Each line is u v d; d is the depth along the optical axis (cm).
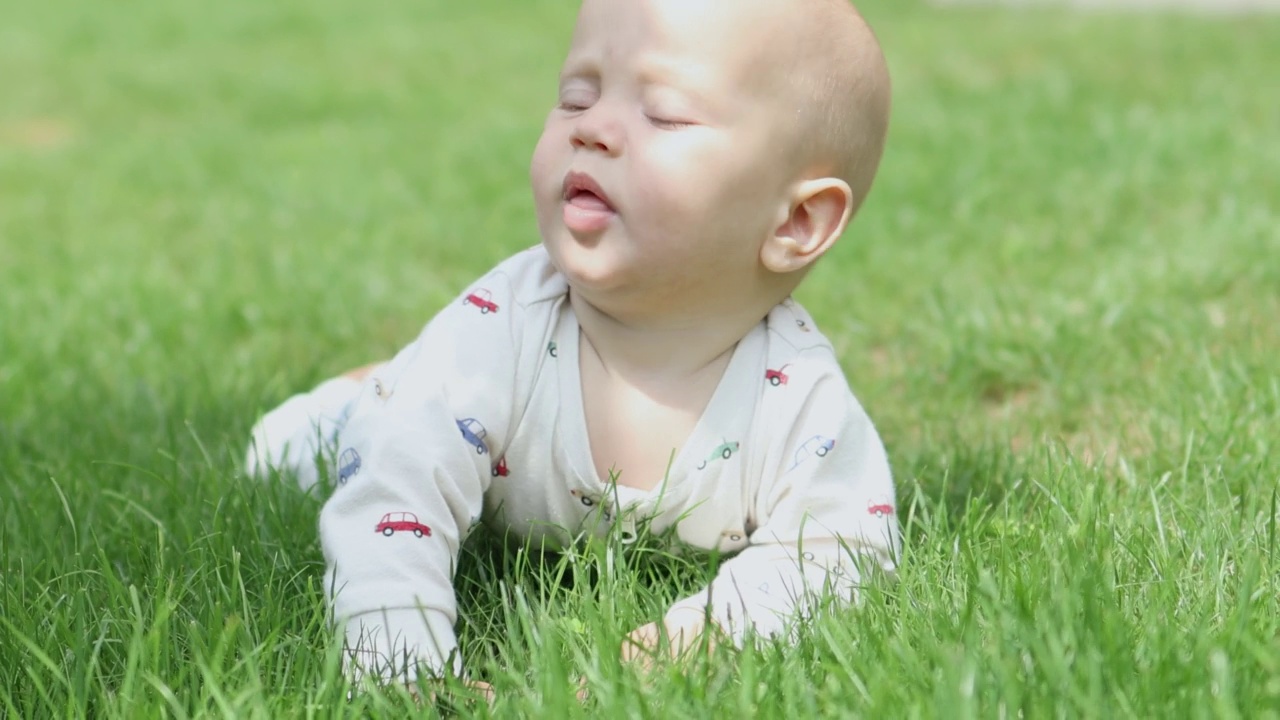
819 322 434
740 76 216
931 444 317
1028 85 809
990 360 373
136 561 247
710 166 214
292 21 1377
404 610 210
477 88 1005
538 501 236
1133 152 610
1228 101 711
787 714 178
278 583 235
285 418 305
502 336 230
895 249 504
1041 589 204
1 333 445
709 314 228
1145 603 211
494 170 705
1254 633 191
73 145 870
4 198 704
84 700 186
